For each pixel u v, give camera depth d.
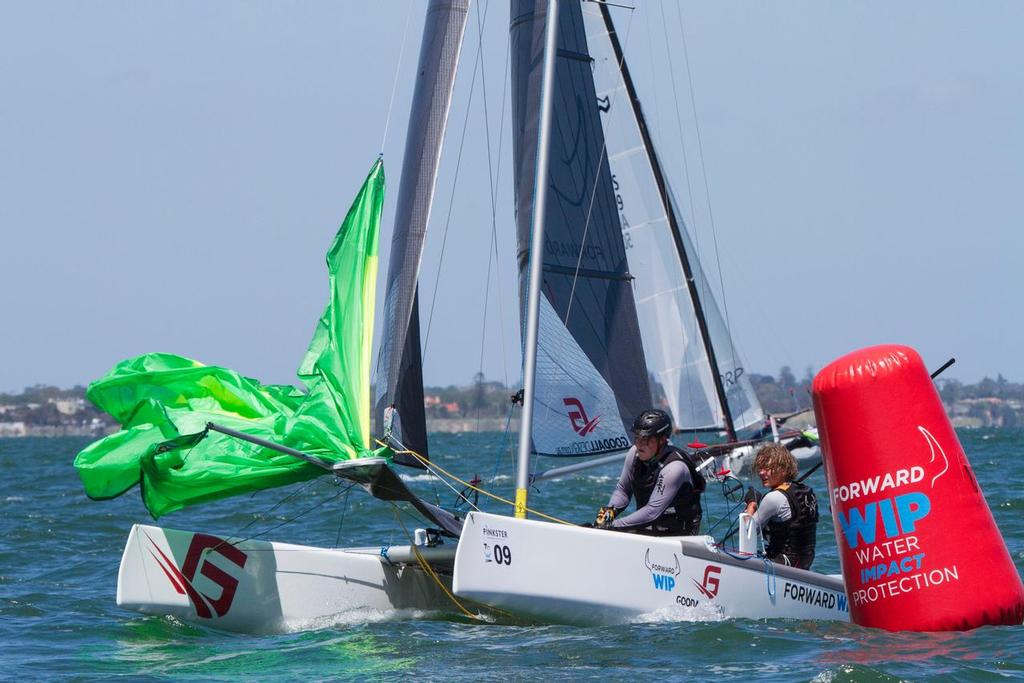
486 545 24.06
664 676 21.45
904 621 25.09
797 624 25.98
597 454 32.38
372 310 27.23
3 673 22.73
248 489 25.78
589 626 25.45
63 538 47.66
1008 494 56.31
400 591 28.44
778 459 28.86
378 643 24.81
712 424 69.69
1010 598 25.22
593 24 64.75
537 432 31.42
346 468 25.11
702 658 22.80
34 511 60.19
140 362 26.38
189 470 25.31
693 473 27.23
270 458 25.56
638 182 67.62
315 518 54.28
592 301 33.09
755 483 58.34
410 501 26.36
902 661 22.23
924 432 25.22
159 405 24.81
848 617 28.64
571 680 21.28
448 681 21.39
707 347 69.50
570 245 32.88
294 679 21.83
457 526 27.16
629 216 67.94
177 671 22.72
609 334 33.22
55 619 28.75
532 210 30.44
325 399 26.05
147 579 26.50
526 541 24.62
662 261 68.56
